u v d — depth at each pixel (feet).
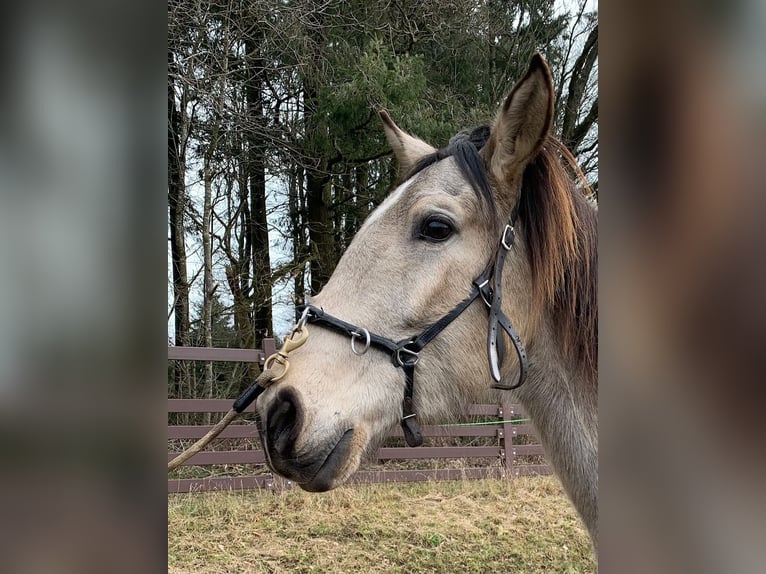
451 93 26.48
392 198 5.78
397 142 6.89
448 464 22.76
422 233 5.43
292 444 4.88
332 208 31.76
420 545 14.82
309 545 14.40
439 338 5.33
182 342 26.25
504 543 15.20
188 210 27.22
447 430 6.32
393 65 23.45
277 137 26.53
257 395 5.16
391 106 22.71
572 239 5.57
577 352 5.70
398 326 5.29
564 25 29.63
